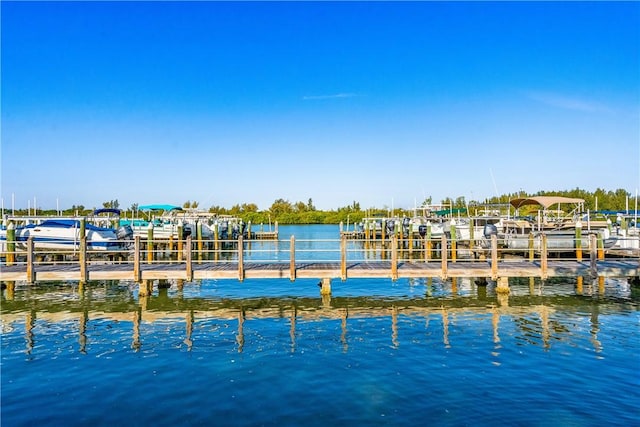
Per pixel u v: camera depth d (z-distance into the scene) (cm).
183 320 1457
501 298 1747
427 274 1738
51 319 1469
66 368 1019
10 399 859
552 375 962
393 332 1297
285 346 1176
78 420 778
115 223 3453
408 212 6688
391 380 944
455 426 751
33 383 934
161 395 876
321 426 752
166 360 1070
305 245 4850
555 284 2030
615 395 865
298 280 2214
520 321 1407
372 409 812
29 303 1700
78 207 4766
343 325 1383
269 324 1402
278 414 795
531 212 5047
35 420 779
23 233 2455
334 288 2000
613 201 5788
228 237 4284
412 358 1075
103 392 890
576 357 1071
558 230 2862
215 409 816
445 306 1633
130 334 1294
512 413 795
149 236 2431
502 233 2806
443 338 1232
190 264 1698
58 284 2064
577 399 848
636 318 1433
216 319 1469
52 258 2508
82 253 1664
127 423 767
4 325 1394
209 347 1169
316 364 1041
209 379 954
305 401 847
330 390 895
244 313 1550
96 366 1031
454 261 2067
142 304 1683
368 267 1836
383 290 1947
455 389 896
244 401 848
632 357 1069
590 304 1636
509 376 959
